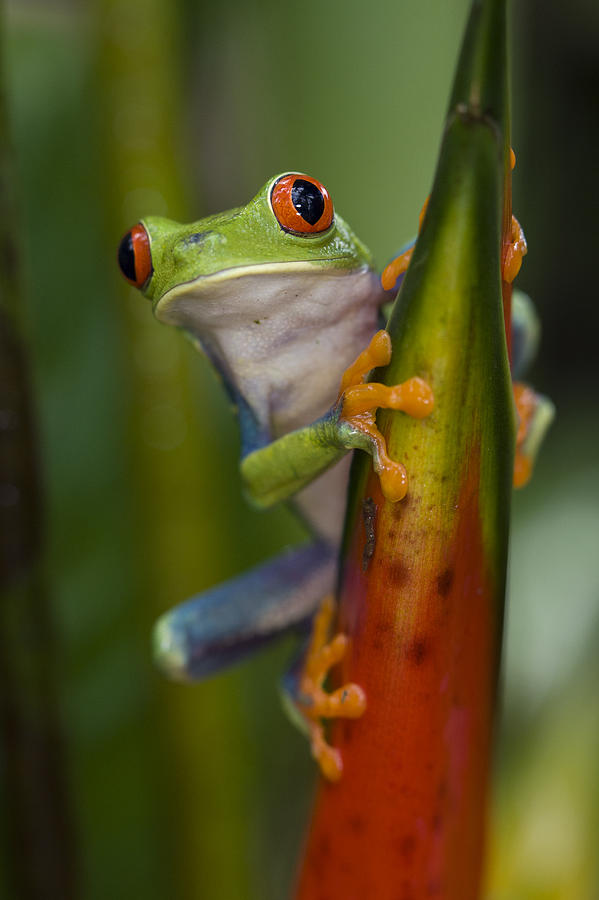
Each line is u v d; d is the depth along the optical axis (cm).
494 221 30
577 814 41
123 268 36
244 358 36
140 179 38
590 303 75
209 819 39
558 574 45
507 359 31
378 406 31
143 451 39
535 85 65
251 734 41
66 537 39
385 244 40
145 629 39
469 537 31
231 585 39
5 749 37
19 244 35
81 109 39
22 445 36
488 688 32
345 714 32
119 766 39
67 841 38
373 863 33
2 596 36
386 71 40
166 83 39
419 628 32
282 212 34
